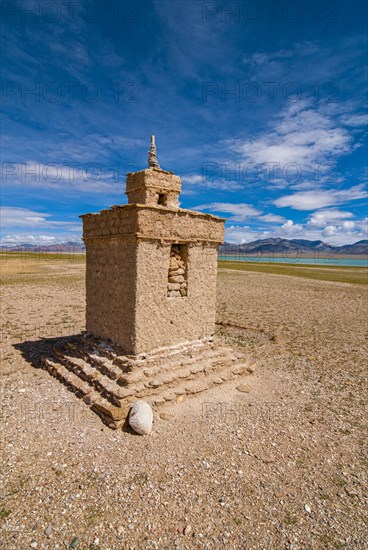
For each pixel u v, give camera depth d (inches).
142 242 414.3
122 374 405.1
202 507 258.8
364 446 347.6
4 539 226.5
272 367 570.9
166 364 435.5
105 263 478.3
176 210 444.8
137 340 421.1
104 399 394.3
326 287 1861.5
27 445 329.1
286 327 880.9
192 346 484.4
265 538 233.6
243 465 309.3
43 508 253.4
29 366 541.6
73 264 3346.5
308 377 531.8
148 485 279.4
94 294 514.3
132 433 351.6
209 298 517.3
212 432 358.6
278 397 452.8
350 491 281.7
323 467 311.6
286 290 1686.8
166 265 445.4
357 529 243.4
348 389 490.0
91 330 530.3
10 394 437.1
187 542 228.7
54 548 221.6
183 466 304.5
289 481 291.3
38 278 1972.2
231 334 788.6
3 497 262.7
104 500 262.5
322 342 743.7
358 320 996.6
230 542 229.8
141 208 404.5
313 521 249.4
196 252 487.2
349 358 634.2
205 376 466.0
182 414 389.7
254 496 272.2
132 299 421.4
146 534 234.1
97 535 232.2
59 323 866.1
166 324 454.9
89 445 331.0
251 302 1284.4
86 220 514.9
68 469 296.7
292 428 375.9
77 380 451.2
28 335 740.0
